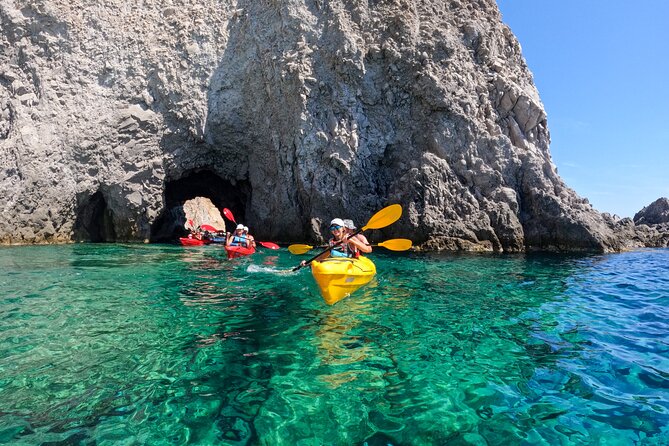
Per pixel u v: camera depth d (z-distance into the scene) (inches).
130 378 132.5
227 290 263.7
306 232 650.8
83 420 107.4
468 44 657.0
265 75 674.2
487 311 219.3
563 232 543.8
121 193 666.2
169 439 100.2
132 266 363.3
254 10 704.4
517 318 206.5
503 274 342.6
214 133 708.0
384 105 640.4
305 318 201.0
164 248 549.0
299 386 128.9
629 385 131.6
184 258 430.0
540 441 101.1
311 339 171.3
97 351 154.8
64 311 207.5
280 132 669.3
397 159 630.5
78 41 668.7
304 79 629.9
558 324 196.9
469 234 547.2
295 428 105.8
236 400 119.7
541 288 283.7
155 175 687.7
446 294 260.5
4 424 104.9
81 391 123.2
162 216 735.1
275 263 397.1
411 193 563.2
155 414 111.2
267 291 261.3
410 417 111.7
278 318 200.5
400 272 347.3
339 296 237.8
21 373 134.7
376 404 118.6
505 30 698.8
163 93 682.8
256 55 688.4
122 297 239.9
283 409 115.0
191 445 98.0
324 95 637.3
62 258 413.4
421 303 235.0
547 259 452.1
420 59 620.7
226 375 136.0
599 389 128.8
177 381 131.0
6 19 624.4
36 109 633.6
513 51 693.9
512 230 548.1
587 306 232.8
